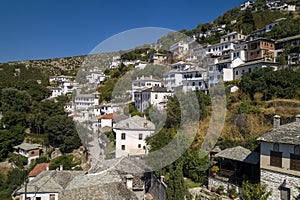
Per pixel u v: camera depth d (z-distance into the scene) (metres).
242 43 51.88
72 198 13.54
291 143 15.16
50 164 36.22
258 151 20.03
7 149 45.03
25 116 52.84
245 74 37.22
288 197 15.53
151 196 14.05
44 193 21.72
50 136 45.19
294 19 61.88
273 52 46.25
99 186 13.77
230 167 20.16
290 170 15.52
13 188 31.41
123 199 12.93
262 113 26.50
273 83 30.81
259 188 14.93
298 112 25.20
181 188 11.60
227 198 17.27
